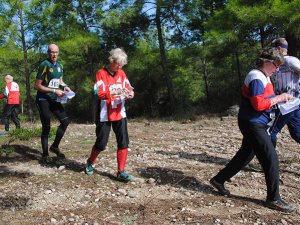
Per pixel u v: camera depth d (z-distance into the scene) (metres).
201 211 4.33
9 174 5.78
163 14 20.66
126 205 4.49
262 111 4.35
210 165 6.32
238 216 4.21
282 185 5.30
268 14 12.88
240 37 15.25
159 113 23.80
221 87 24.41
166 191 4.98
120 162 5.35
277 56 4.26
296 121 5.55
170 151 7.46
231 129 10.60
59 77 6.35
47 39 19.72
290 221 4.11
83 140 8.85
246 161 4.73
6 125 11.22
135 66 23.73
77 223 3.99
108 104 5.26
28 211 4.31
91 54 21.56
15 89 11.27
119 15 19.62
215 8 18.47
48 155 6.59
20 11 19.20
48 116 6.41
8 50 19.41
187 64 23.23
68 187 5.13
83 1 19.27
